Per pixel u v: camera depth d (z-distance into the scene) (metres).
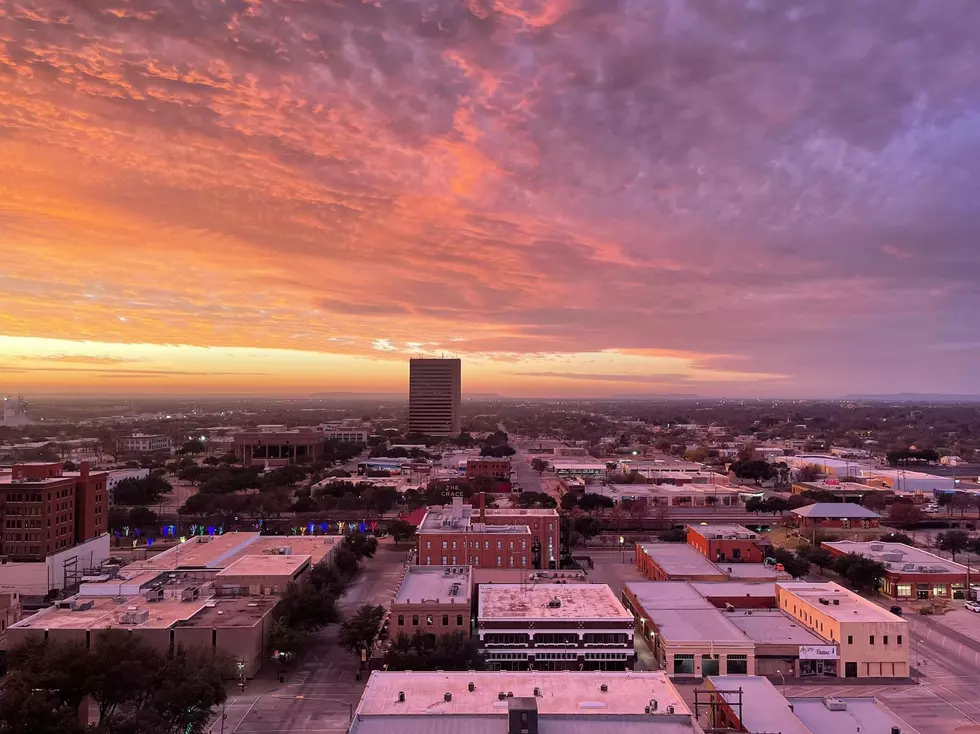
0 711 77.25
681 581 149.88
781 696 90.44
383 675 84.38
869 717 86.75
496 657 111.44
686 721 71.31
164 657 98.44
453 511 191.25
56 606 119.31
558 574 149.50
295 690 105.06
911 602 153.75
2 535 172.75
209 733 90.12
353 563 170.88
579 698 78.19
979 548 190.12
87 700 96.31
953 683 109.56
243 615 116.69
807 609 124.44
